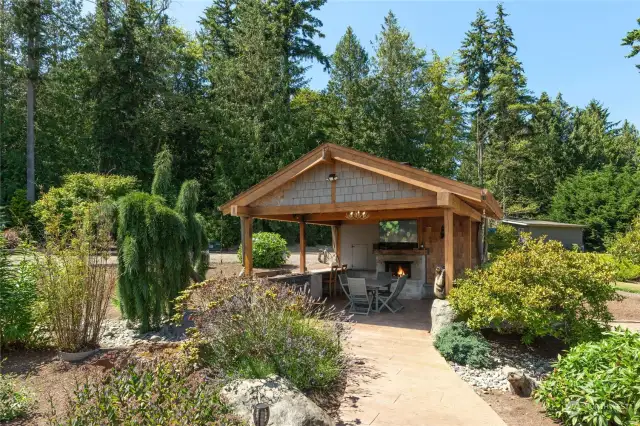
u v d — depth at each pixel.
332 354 5.49
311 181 9.16
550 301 6.43
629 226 28.53
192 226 8.12
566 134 40.53
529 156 34.94
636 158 40.50
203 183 29.66
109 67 25.92
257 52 27.02
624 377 4.09
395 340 7.36
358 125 29.36
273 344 4.90
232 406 3.83
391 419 4.27
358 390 5.07
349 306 10.66
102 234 6.71
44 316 6.39
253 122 26.03
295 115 27.69
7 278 6.49
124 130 26.50
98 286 6.52
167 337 7.09
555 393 4.54
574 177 35.38
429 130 30.97
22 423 3.92
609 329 6.87
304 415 3.84
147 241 7.23
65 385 4.93
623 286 17.16
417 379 5.46
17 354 6.29
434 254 13.09
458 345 6.37
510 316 6.38
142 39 26.70
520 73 36.19
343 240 14.91
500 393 5.33
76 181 19.03
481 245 15.17
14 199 21.08
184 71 30.52
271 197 9.70
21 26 24.41
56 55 27.17
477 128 34.50
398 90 29.42
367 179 8.46
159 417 2.81
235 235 25.27
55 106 28.41
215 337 4.99
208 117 29.02
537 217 36.53
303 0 32.16
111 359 5.55
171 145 28.88
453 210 8.24
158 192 8.43
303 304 6.31
